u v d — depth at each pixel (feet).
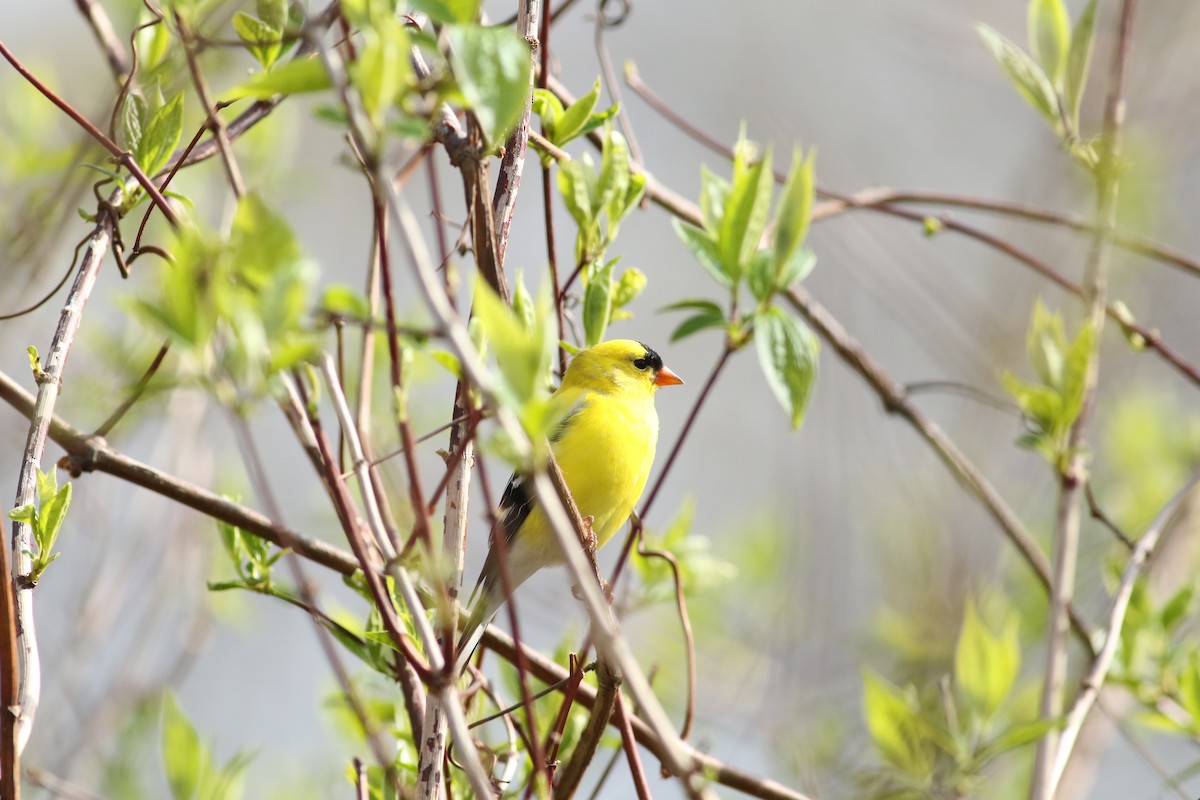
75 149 35.94
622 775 37.37
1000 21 54.90
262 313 14.12
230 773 25.58
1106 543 41.60
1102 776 48.83
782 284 23.43
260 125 38.63
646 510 24.79
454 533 20.27
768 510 47.62
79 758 34.40
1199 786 48.29
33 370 20.81
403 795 18.88
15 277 35.01
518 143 20.30
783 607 43.93
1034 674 39.45
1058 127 28.43
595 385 32.17
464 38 14.24
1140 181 45.42
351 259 52.08
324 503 37.78
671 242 61.62
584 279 25.00
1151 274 50.16
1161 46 49.19
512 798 22.94
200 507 22.81
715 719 40.63
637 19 62.69
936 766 29.55
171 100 23.09
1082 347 27.37
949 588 44.34
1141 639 28.50
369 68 13.87
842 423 49.73
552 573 42.57
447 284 16.92
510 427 13.55
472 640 23.59
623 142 24.32
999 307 49.90
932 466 48.19
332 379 18.45
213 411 39.04
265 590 22.88
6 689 18.24
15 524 19.90
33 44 48.14
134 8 36.35
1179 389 50.16
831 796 38.11
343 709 27.96
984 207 33.83
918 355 52.49
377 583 17.11
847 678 44.09
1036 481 47.44
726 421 60.70
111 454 22.50
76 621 36.78
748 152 32.40
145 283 37.96
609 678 19.79
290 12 21.09
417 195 47.62
